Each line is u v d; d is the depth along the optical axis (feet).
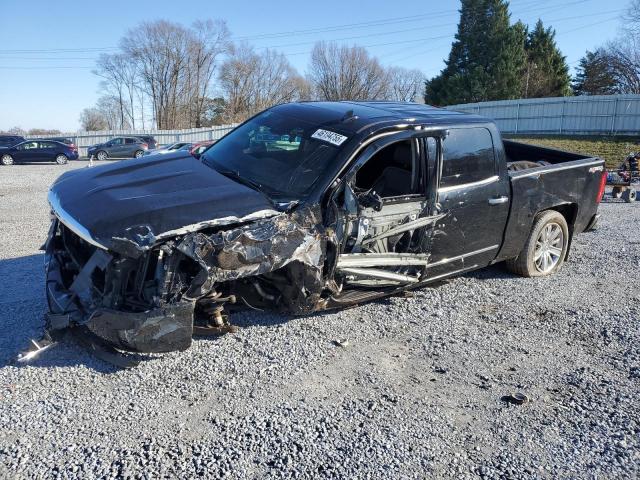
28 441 10.03
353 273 14.48
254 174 14.90
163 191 13.20
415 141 15.60
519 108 114.62
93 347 12.80
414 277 16.25
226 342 14.15
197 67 240.94
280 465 9.64
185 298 11.81
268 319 15.61
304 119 16.42
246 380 12.43
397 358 13.92
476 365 13.73
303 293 13.41
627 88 162.40
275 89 242.37
